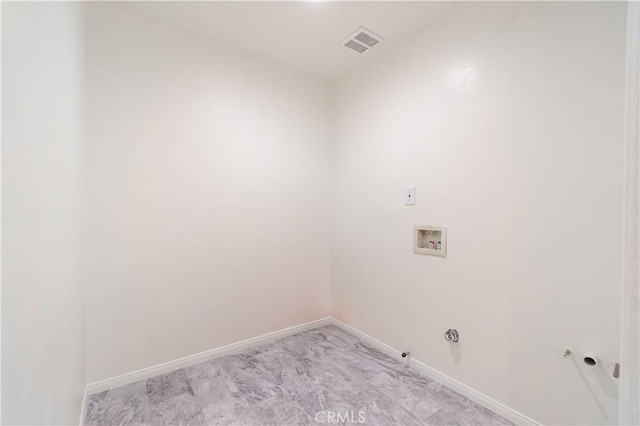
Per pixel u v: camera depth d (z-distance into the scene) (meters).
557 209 1.28
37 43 0.60
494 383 1.50
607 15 1.15
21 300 0.48
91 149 1.60
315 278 2.65
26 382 0.50
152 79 1.80
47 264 0.67
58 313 0.79
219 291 2.08
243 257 2.20
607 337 1.15
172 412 1.49
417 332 1.91
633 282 0.61
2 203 0.41
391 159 2.11
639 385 0.60
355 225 2.45
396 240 2.07
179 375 1.83
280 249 2.41
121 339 1.70
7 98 0.43
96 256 1.62
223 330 2.10
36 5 0.59
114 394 1.62
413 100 1.94
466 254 1.63
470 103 1.61
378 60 2.21
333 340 2.38
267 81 2.30
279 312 2.41
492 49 1.51
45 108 0.66
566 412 1.26
